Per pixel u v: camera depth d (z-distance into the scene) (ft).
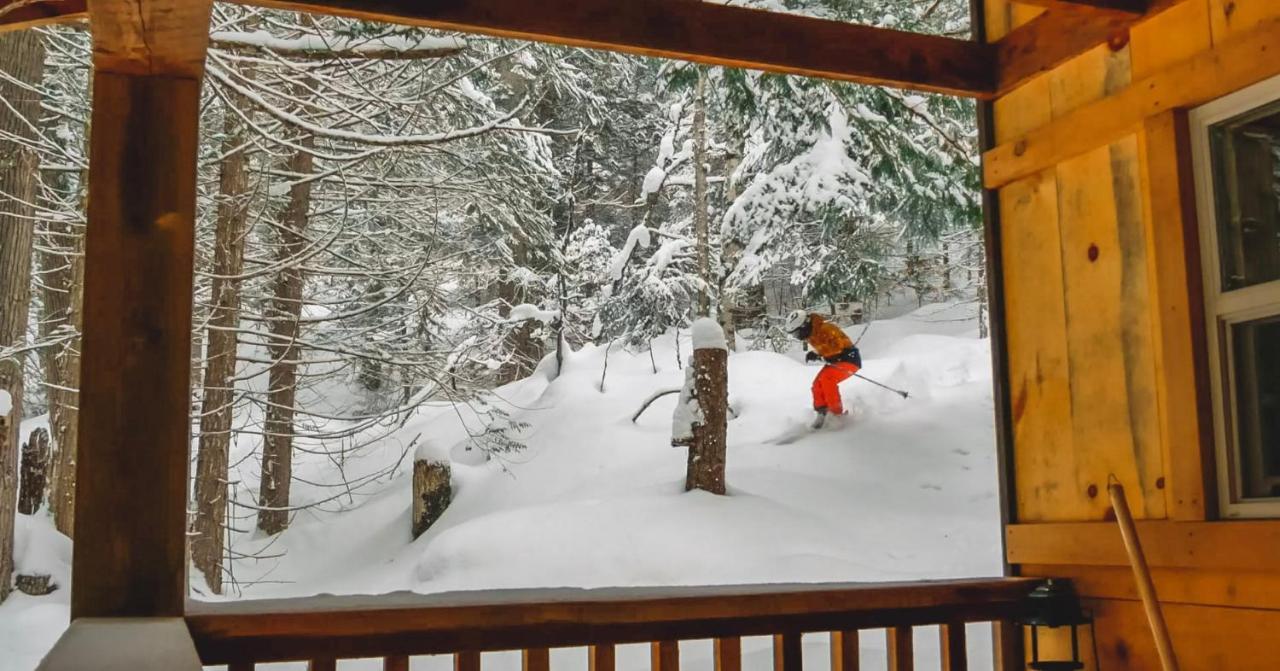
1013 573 11.94
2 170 26.40
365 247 37.35
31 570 25.40
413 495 37.88
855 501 30.14
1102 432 10.89
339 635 8.25
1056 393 11.55
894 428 35.06
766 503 28.99
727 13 11.46
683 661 19.21
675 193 61.87
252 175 32.94
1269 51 9.03
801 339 36.14
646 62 50.52
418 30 25.77
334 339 34.68
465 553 27.81
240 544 39.29
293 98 26.99
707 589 9.96
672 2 11.21
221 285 30.01
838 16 31.14
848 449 33.91
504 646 8.78
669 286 48.67
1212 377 9.68
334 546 38.60
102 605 7.64
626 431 39.14
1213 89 9.55
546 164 46.60
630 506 28.53
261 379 43.78
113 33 7.48
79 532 7.66
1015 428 12.21
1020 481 12.11
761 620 9.77
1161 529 9.91
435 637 8.58
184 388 7.95
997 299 12.49
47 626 23.54
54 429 31.60
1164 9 10.26
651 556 25.76
